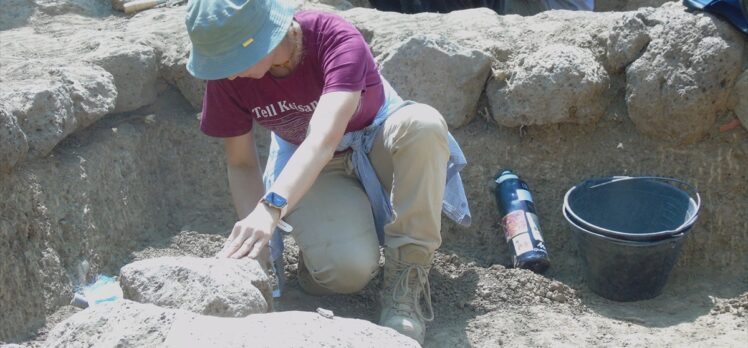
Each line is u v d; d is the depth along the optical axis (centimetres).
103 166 370
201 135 411
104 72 381
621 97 390
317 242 309
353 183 325
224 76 268
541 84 378
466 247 389
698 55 364
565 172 391
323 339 210
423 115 298
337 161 324
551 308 346
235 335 211
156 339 212
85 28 454
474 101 396
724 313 340
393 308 311
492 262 382
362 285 312
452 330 325
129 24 454
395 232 314
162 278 245
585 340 317
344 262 305
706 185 374
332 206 314
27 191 326
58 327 221
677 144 377
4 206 315
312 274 313
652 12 380
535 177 393
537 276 360
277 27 270
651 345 313
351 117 283
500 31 412
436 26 423
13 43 422
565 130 389
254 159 315
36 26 459
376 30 420
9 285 311
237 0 265
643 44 379
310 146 264
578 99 378
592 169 389
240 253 253
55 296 328
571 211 354
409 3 574
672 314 345
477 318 335
